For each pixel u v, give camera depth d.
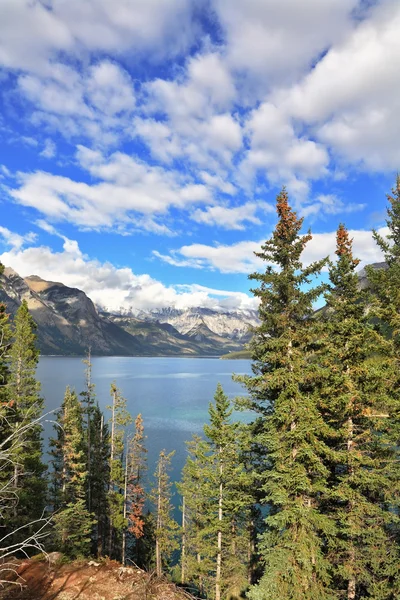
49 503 28.41
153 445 70.31
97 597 10.41
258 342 17.28
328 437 16.72
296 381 15.38
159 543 33.66
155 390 155.75
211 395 140.00
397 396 16.34
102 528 35.00
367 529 14.63
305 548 14.02
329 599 14.23
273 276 15.55
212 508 22.12
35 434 27.62
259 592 14.03
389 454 16.00
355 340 15.89
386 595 13.84
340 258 17.34
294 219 16.36
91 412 39.19
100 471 36.81
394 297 16.36
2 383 22.86
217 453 21.19
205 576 24.36
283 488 14.89
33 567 12.02
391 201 18.67
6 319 23.14
